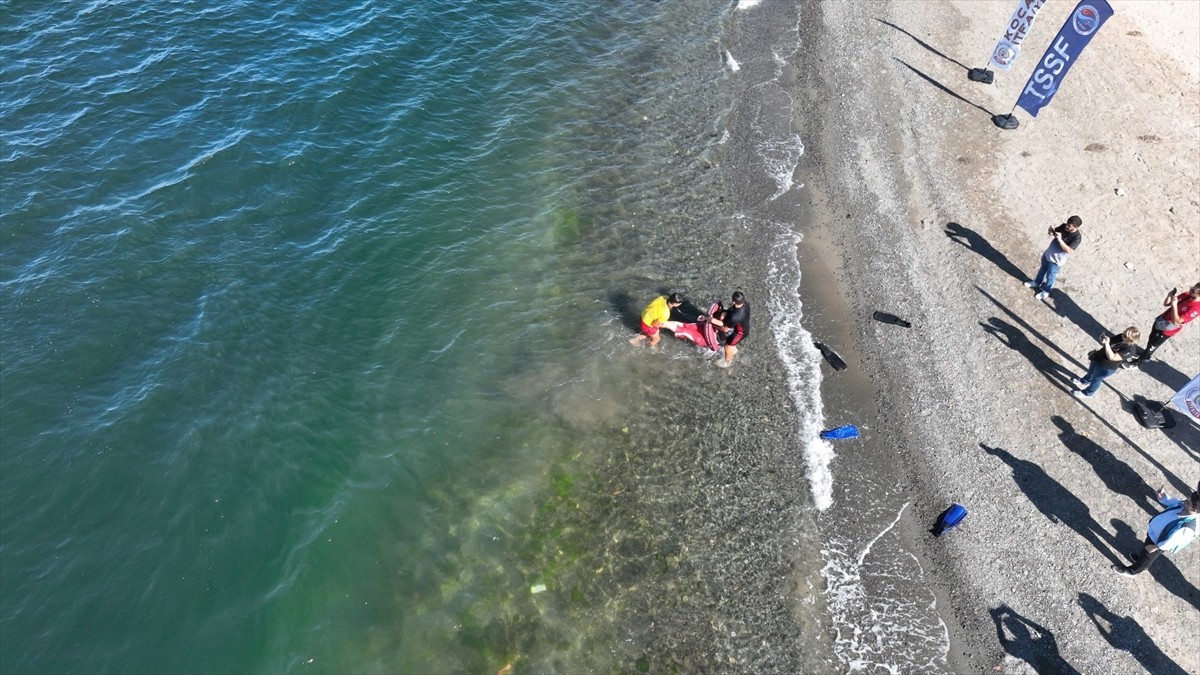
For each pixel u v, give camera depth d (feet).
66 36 92.27
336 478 55.52
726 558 52.70
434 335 67.05
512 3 111.65
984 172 83.97
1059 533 53.52
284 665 45.91
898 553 53.36
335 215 76.28
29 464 53.83
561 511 54.95
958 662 47.88
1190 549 52.39
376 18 102.37
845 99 96.89
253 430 57.41
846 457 59.36
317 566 50.49
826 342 68.18
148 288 66.64
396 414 60.49
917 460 58.85
